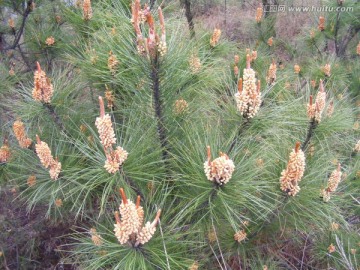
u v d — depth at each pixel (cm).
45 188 55
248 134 51
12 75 76
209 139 50
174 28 56
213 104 58
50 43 83
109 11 67
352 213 69
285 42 127
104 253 48
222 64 77
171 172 56
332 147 72
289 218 54
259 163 51
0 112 75
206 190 46
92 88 66
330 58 99
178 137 58
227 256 60
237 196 45
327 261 65
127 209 37
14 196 77
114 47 55
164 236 47
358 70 104
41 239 78
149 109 56
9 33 96
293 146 54
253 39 126
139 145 49
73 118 61
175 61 49
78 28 73
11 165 59
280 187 49
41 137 59
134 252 42
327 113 56
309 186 51
